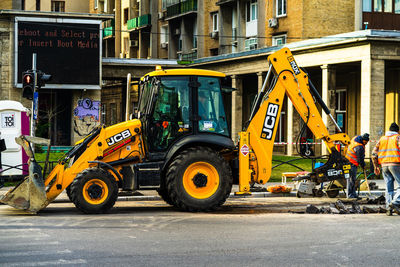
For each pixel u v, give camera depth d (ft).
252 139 53.67
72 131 146.61
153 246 33.04
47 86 140.15
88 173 48.03
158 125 50.39
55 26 140.46
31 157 48.19
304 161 104.32
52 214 48.21
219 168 49.83
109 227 40.27
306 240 35.12
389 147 49.49
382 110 106.83
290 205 56.80
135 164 49.96
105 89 223.92
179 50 197.57
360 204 57.41
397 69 119.96
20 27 138.00
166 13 202.18
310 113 56.49
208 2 177.47
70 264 28.43
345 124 130.82
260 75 134.62
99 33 144.05
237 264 28.66
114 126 50.83
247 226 40.73
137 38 224.53
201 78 51.52
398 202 47.14
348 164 59.06
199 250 31.96
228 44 169.99
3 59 137.90
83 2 255.70
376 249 32.50
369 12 134.31
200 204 49.37
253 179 53.72
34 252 31.24
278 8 146.30
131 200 61.52
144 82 53.98
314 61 118.93
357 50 108.68
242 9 161.68
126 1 231.50
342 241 34.86
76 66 142.51
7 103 73.51
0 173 61.36
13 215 47.26
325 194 64.80
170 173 49.19
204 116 51.21
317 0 138.41
